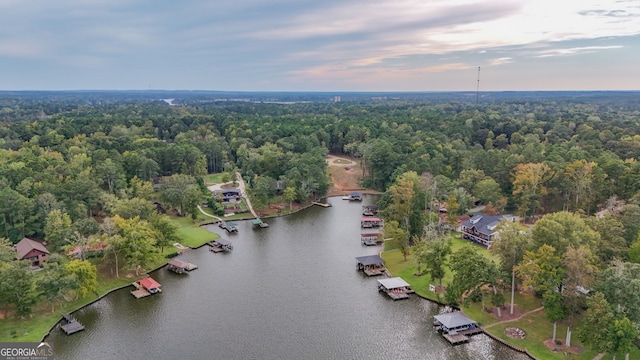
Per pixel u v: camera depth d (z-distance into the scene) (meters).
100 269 115.69
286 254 134.00
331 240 146.88
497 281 91.12
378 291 108.06
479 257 90.31
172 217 168.12
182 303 102.25
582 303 79.00
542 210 155.50
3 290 86.75
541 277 82.12
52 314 95.12
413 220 132.62
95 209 156.00
